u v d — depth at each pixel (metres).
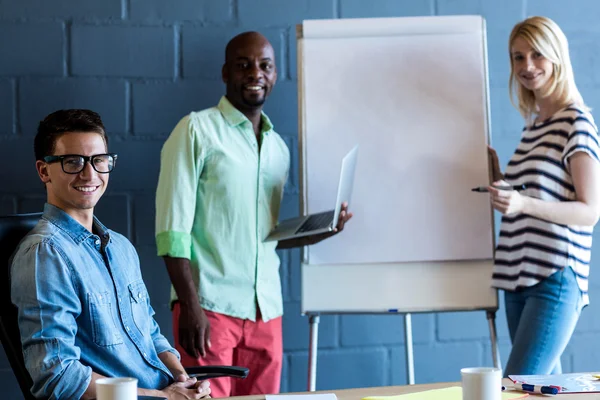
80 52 2.79
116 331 1.73
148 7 2.84
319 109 2.74
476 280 2.76
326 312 2.73
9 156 2.74
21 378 1.62
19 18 2.74
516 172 2.59
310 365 2.75
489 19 3.10
